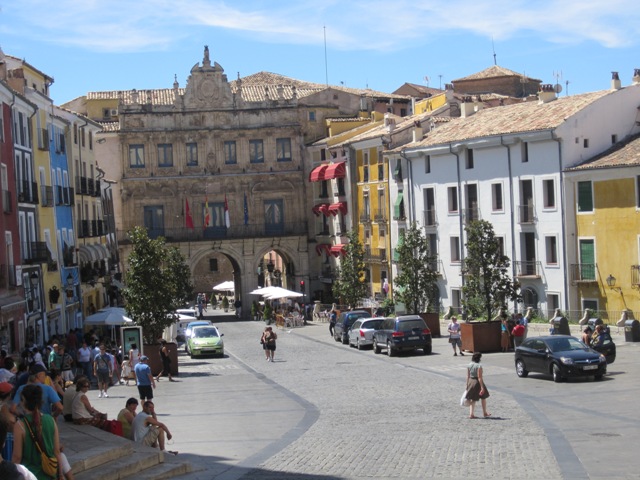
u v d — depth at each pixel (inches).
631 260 2418.8
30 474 509.0
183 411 1384.1
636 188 2397.9
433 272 2615.7
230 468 926.4
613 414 1170.0
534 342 1587.1
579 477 836.0
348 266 3198.8
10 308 1889.8
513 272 2743.6
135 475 855.1
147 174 4197.8
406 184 3287.4
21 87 2365.9
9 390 722.2
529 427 1108.5
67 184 2815.0
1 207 1979.6
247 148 4261.8
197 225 4227.4
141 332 1945.1
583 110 2600.9
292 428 1181.1
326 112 4320.9
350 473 885.2
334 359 2187.5
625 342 2064.5
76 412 1005.2
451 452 972.6
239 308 4136.3
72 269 2714.1
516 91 4490.7
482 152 2871.6
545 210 2647.6
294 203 4279.0
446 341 2427.4
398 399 1428.4
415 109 4030.5
